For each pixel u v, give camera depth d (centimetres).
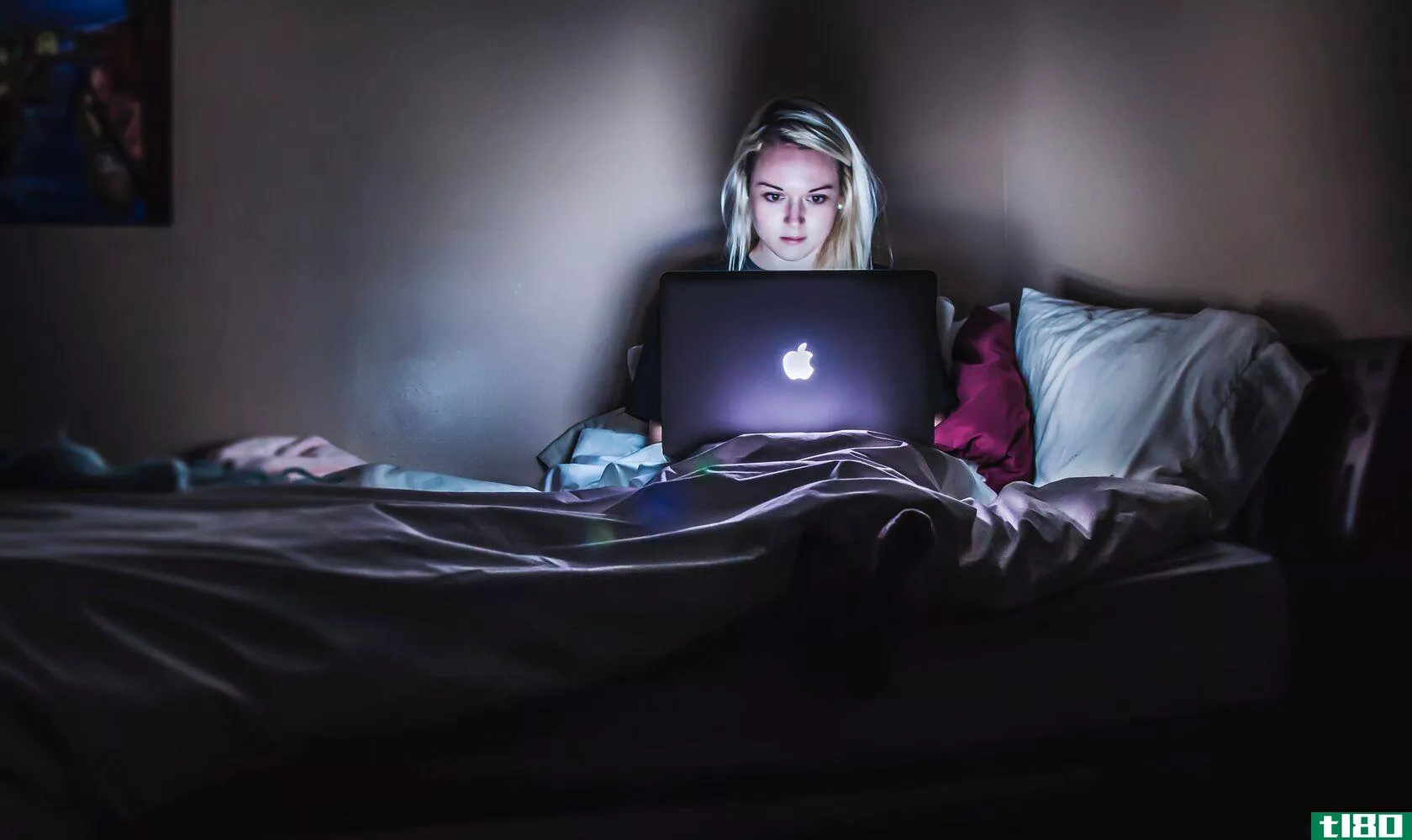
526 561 132
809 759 133
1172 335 207
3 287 252
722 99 271
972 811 138
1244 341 194
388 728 116
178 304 257
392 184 261
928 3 273
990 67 274
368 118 259
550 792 125
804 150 268
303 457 245
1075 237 260
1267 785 153
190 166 255
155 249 255
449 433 268
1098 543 153
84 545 128
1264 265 216
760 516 138
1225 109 222
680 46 268
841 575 131
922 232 277
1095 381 210
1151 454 187
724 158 272
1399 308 187
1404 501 175
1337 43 199
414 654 118
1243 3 217
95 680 108
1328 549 180
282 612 117
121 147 253
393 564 128
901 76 273
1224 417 188
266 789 116
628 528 149
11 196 251
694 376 184
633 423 258
